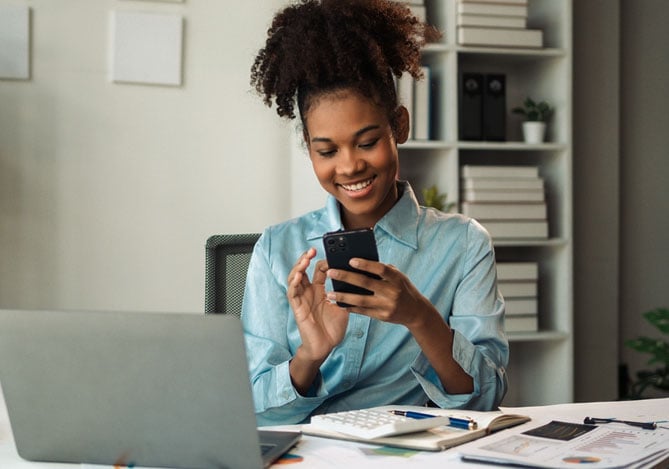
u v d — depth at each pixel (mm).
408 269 1622
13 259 3379
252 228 3570
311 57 1477
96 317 1110
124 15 3410
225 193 3545
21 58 3332
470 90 3574
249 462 1097
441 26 3564
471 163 3863
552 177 3727
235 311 1872
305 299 1378
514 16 3555
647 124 4133
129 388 1117
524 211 3598
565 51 3625
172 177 3498
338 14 1516
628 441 1201
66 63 3389
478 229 1654
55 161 3398
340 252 1317
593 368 3977
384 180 1499
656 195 4145
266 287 1642
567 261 3654
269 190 3578
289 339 1611
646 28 4117
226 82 3525
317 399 1430
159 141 3482
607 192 3975
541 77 3777
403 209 1640
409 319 1357
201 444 1111
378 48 1494
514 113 3867
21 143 3367
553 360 3711
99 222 3445
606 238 3980
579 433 1254
